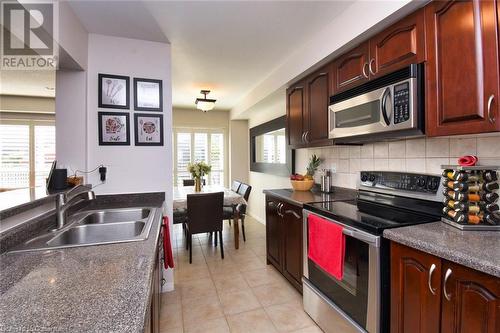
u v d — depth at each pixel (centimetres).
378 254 131
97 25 199
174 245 348
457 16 120
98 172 215
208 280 250
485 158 139
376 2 154
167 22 195
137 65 223
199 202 293
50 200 149
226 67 288
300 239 212
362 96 170
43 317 61
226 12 181
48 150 445
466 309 95
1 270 88
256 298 218
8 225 117
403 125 141
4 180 426
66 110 206
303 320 190
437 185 152
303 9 178
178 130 527
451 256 97
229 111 545
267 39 222
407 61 145
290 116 274
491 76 108
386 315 133
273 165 410
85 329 57
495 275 83
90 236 153
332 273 158
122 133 221
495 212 122
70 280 80
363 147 223
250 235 393
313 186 290
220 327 182
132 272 86
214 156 550
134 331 56
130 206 204
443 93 127
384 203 186
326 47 201
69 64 192
